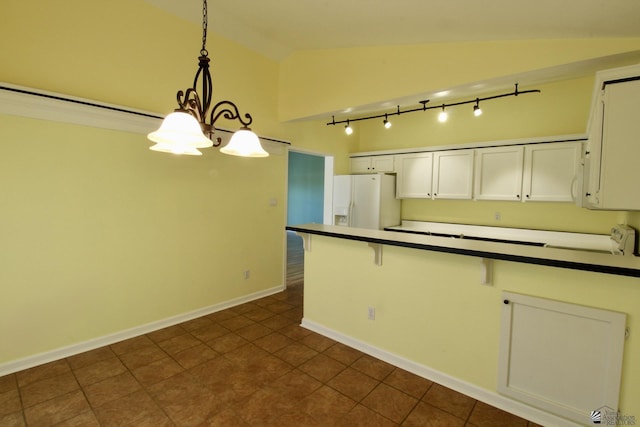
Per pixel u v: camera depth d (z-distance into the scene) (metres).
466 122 4.61
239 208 3.77
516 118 4.21
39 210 2.41
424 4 2.00
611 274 1.59
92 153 2.64
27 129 2.32
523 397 1.91
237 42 3.62
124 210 2.85
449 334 2.21
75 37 2.52
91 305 2.70
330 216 5.34
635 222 2.92
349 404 2.04
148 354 2.63
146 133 2.94
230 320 3.35
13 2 2.25
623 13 1.64
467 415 1.94
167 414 1.93
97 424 1.84
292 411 1.97
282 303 3.88
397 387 2.21
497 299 2.00
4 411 1.93
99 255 2.72
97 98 2.65
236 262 3.78
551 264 1.66
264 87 3.95
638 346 1.60
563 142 3.62
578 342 1.74
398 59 2.94
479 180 4.19
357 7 2.27
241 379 2.29
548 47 2.20
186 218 3.29
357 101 3.27
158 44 3.00
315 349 2.73
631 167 1.92
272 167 4.12
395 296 2.48
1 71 2.22
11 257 2.31
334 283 2.90
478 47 2.48
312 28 2.96
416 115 5.11
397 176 5.01
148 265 3.03
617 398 1.64
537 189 3.79
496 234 4.36
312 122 4.75
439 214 4.94
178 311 3.28
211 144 1.72
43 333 2.47
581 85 3.77
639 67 1.86
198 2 2.98
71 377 2.29
